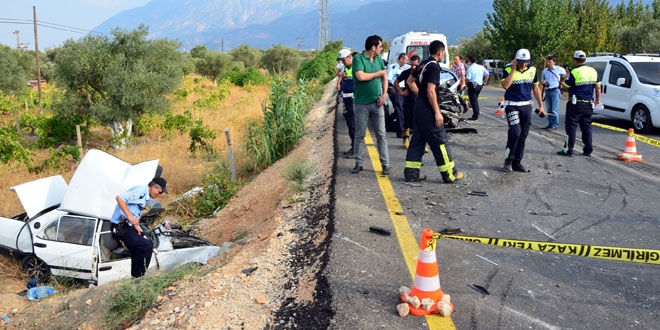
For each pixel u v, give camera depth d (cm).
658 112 1232
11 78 3167
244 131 1991
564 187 731
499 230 556
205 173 1334
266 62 6619
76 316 520
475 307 393
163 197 1188
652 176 805
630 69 1345
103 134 2553
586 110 931
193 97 3675
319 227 571
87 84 2248
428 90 685
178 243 748
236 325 391
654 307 400
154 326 423
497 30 3412
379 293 411
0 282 746
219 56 5750
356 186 708
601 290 427
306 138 1370
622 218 602
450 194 684
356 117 757
